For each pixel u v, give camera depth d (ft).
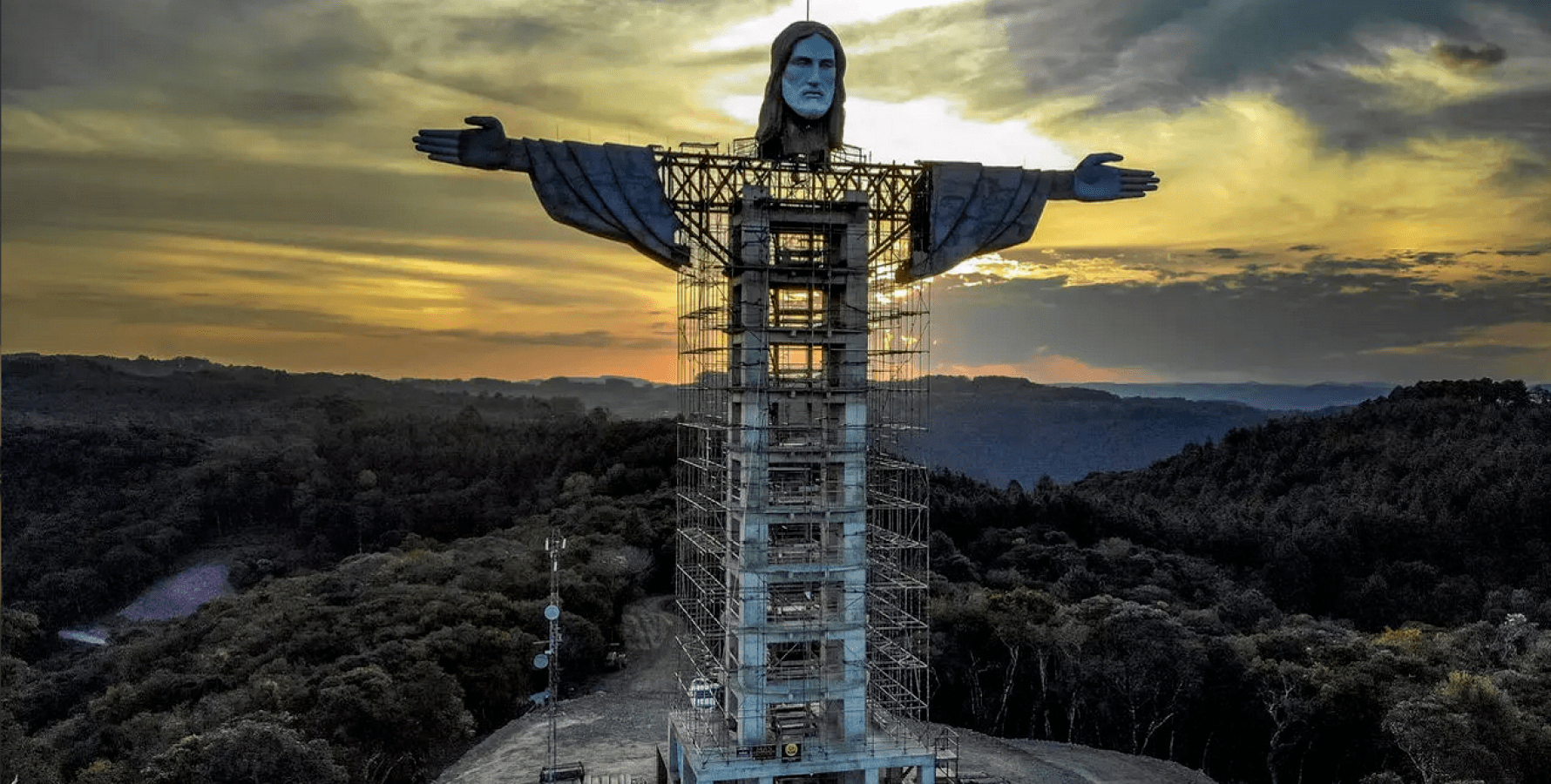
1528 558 497.46
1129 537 516.73
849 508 175.32
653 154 178.19
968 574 412.57
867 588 190.90
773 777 169.17
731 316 183.21
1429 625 407.85
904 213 191.42
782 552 181.57
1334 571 503.61
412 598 342.03
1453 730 236.22
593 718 270.26
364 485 605.73
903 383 190.90
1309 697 290.15
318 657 305.73
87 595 504.43
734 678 179.73
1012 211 191.21
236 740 207.62
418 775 262.06
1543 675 291.38
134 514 572.10
